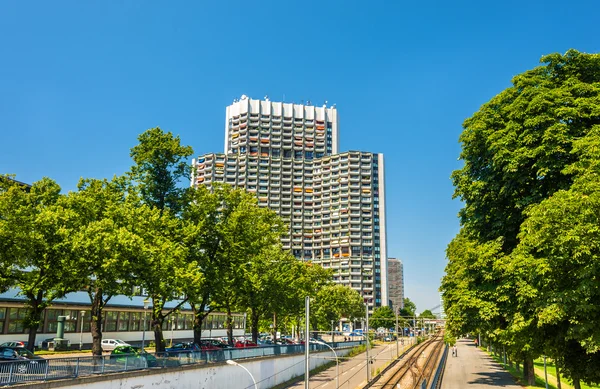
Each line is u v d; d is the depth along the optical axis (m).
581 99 26.36
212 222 39.84
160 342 35.75
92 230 28.00
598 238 17.62
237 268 39.72
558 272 19.80
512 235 30.61
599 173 18.52
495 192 31.20
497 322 33.59
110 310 62.91
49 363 21.81
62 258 28.09
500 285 28.19
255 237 41.88
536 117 27.02
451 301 45.12
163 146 37.31
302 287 60.06
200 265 37.50
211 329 84.88
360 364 64.75
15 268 29.33
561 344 22.03
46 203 32.59
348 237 193.25
